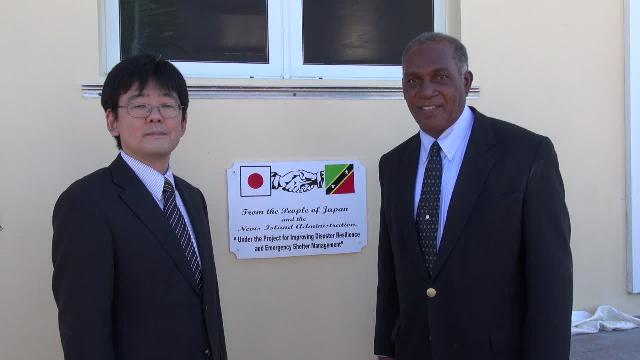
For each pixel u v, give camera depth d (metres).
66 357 1.55
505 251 1.80
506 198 1.79
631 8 3.13
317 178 2.84
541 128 3.10
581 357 2.83
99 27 2.67
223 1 2.88
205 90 2.72
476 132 1.90
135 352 1.64
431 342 1.86
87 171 2.62
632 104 3.16
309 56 2.99
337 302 2.89
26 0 2.55
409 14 3.09
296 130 2.83
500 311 1.81
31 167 2.57
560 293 1.72
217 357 1.85
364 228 2.89
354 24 3.04
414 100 1.92
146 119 1.75
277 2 2.93
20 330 2.58
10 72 2.54
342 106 2.87
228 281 2.77
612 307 3.19
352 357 2.91
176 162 2.71
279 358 2.84
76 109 2.60
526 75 3.07
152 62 1.79
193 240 1.89
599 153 3.17
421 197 1.94
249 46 2.91
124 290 1.65
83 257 1.58
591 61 3.14
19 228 2.57
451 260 1.82
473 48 3.01
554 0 3.09
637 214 3.19
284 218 2.80
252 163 2.77
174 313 1.69
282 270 2.82
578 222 3.16
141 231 1.67
